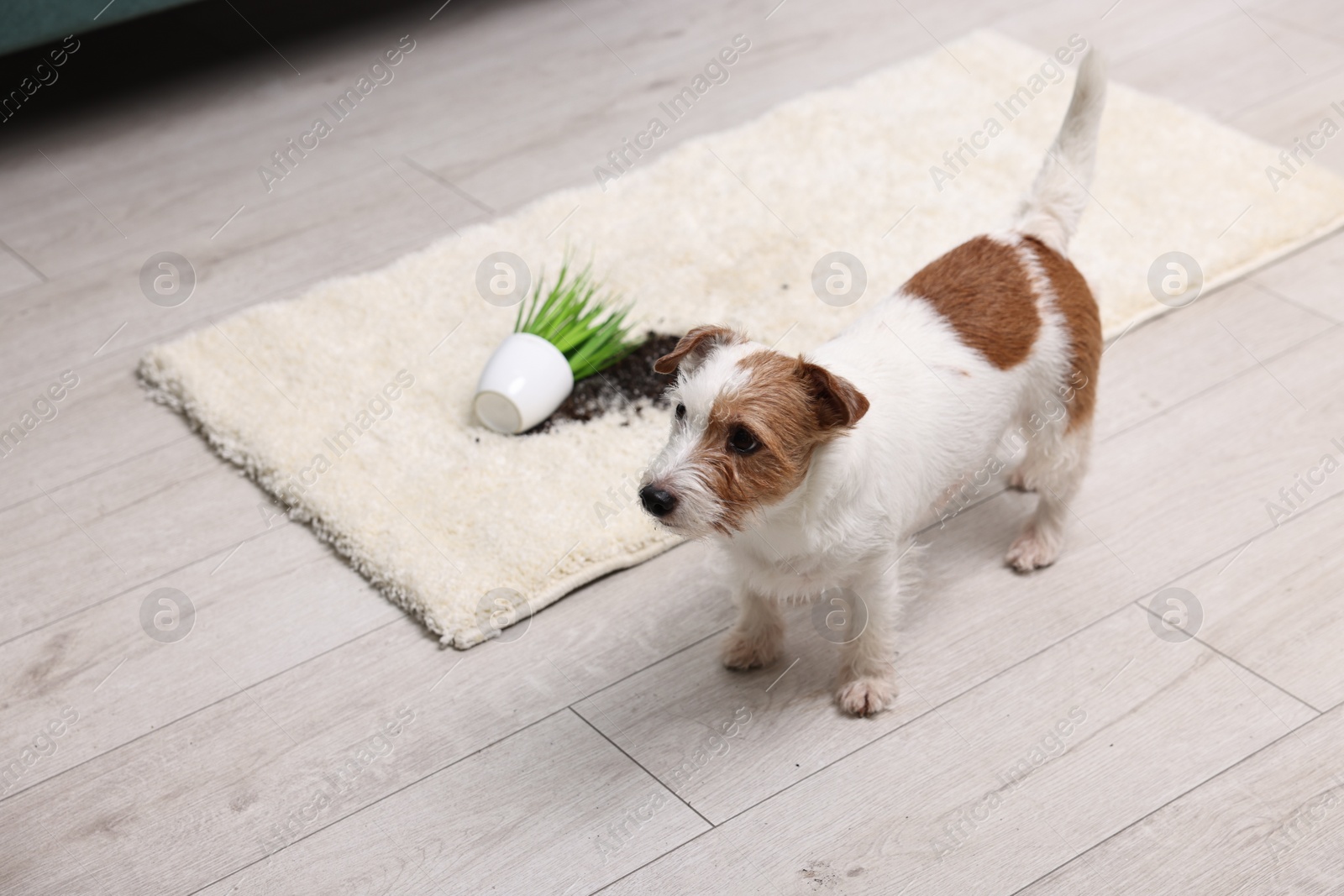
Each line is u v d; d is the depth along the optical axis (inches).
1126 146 127.8
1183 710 73.9
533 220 121.7
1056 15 155.3
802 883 65.1
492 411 96.8
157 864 68.0
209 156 135.2
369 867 67.4
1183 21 152.3
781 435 63.1
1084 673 76.8
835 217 120.0
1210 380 100.3
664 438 95.7
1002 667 77.5
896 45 150.7
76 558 88.7
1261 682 75.4
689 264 115.1
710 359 66.0
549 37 156.8
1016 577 84.3
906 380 71.3
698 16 160.6
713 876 65.8
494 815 69.9
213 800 71.6
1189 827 66.9
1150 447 94.1
